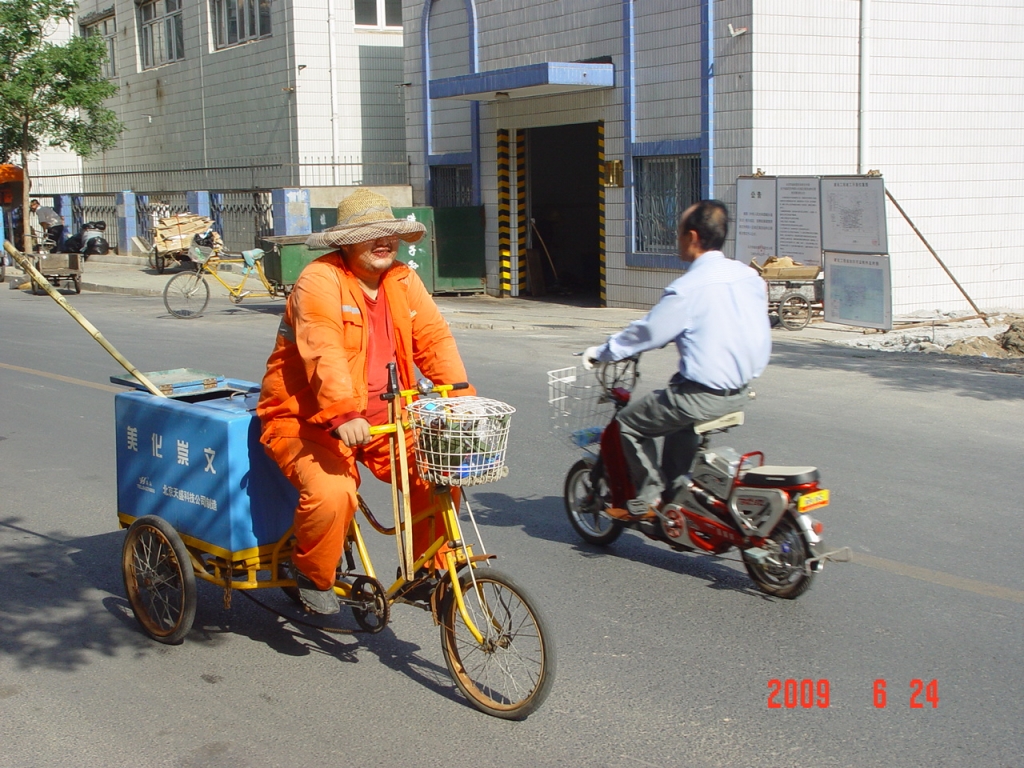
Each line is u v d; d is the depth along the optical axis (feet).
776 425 29.01
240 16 86.48
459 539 13.73
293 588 17.47
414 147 72.79
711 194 51.39
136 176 106.73
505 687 14.28
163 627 16.24
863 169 51.47
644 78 54.44
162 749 12.91
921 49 52.13
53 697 14.39
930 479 23.82
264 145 84.89
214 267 59.31
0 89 82.84
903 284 53.62
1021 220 56.39
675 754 12.60
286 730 13.37
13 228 94.07
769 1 48.32
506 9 62.75
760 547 17.08
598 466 19.44
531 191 67.92
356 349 13.97
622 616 16.81
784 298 48.37
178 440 15.53
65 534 21.35
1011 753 12.50
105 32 110.22
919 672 14.66
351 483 14.12
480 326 51.26
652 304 56.24
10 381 36.96
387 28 81.71
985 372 36.99
